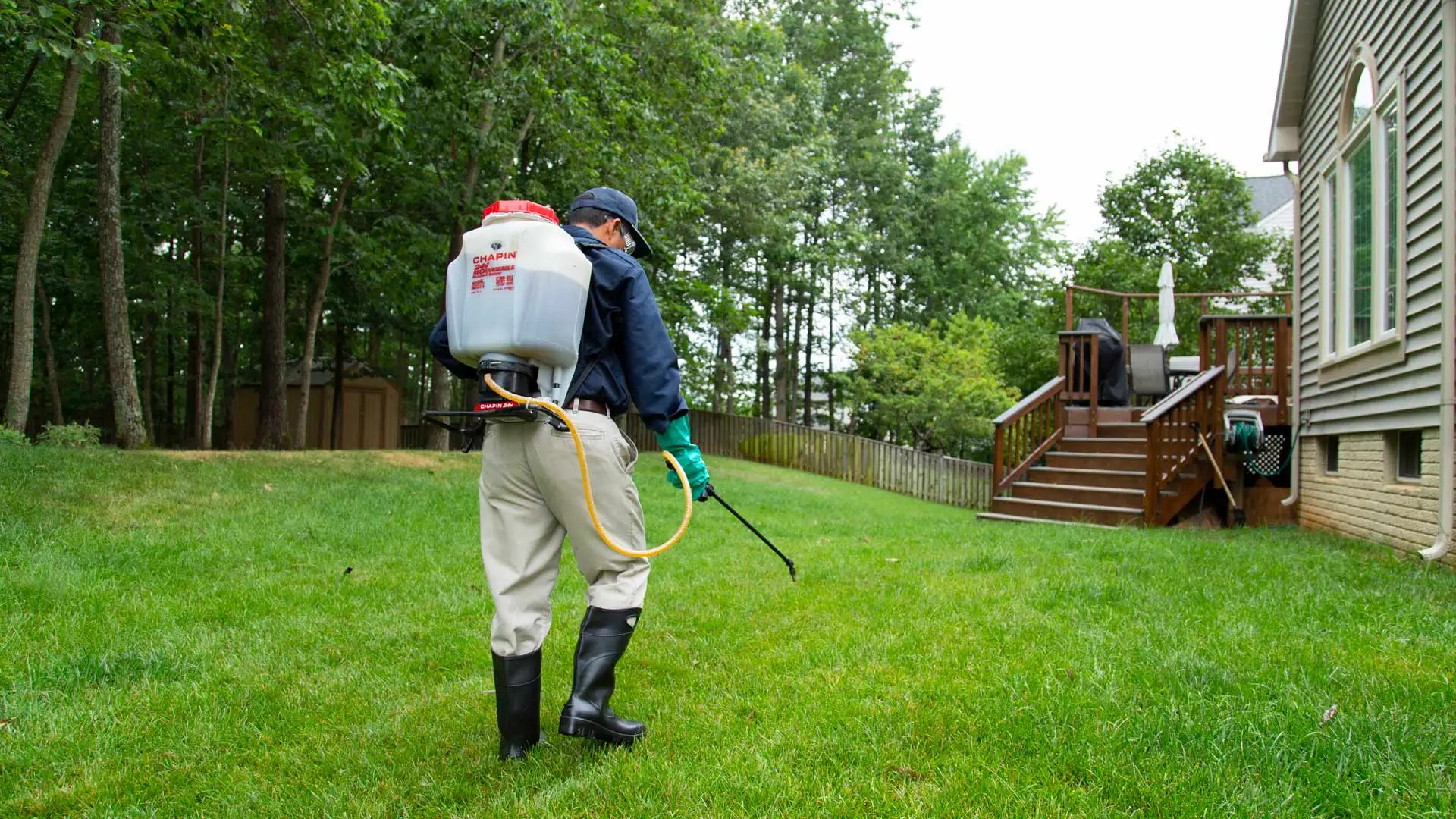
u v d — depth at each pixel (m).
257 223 16.83
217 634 3.55
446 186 13.17
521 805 1.98
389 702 2.78
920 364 23.17
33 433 22.47
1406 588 4.22
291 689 2.91
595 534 2.25
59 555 4.75
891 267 28.69
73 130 13.77
